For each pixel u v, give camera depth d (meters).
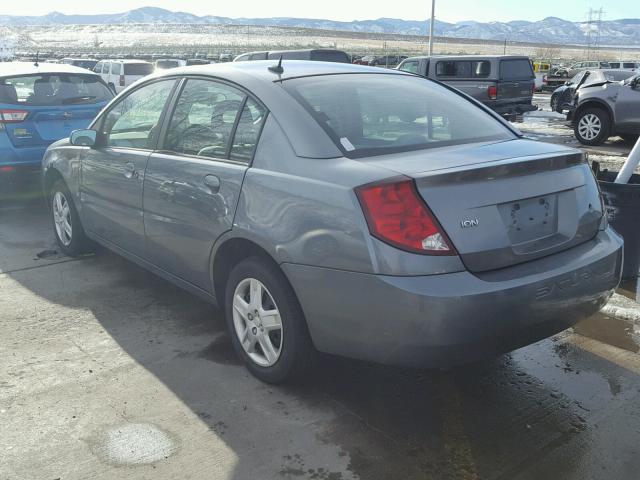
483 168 2.63
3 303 4.37
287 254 2.87
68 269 5.08
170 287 4.68
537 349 3.71
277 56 18.58
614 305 4.33
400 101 3.45
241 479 2.54
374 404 3.10
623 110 12.25
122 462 2.65
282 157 3.01
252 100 3.30
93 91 7.23
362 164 2.77
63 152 5.00
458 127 3.36
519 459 2.67
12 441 2.79
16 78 6.65
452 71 17.16
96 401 3.12
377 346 2.66
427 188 2.55
